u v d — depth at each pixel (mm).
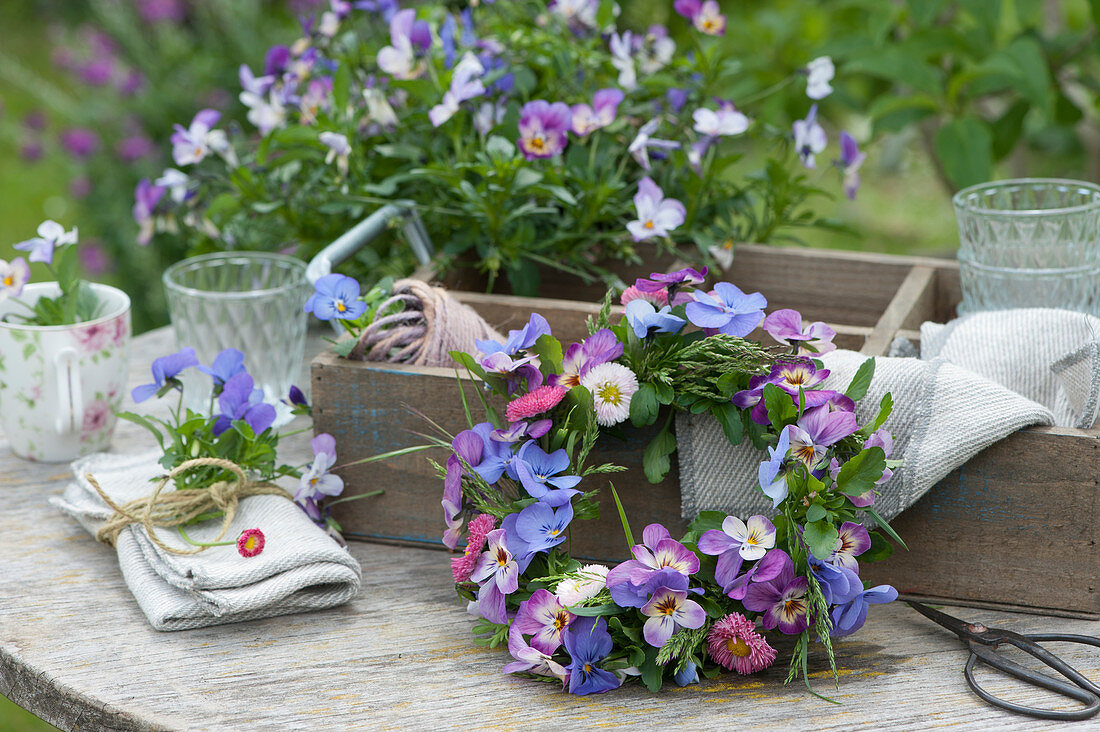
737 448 888
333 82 1342
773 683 817
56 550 1024
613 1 1422
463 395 909
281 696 808
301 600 914
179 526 971
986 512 880
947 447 856
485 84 1270
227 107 2463
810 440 809
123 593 955
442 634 891
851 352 918
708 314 851
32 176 3828
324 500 1032
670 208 1227
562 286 1403
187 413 987
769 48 2094
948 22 1981
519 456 851
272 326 1235
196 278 1310
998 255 1131
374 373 990
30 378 1125
